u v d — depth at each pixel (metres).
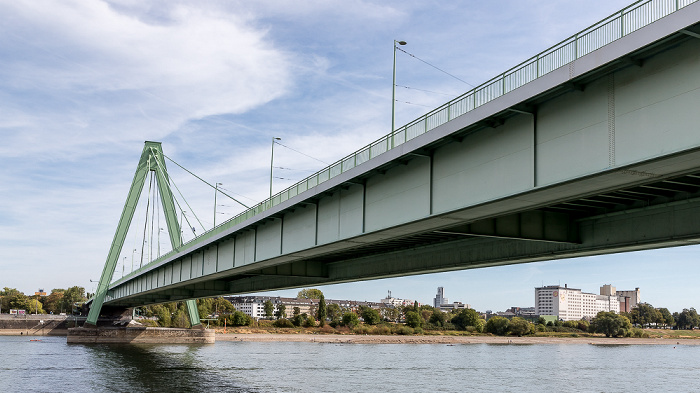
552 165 21.00
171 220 117.06
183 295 100.50
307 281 59.09
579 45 20.48
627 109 18.34
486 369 96.12
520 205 24.22
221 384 66.44
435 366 98.88
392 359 111.62
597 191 21.50
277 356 109.88
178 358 97.69
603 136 19.09
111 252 128.25
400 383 73.75
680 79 16.89
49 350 109.94
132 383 65.94
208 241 59.06
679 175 19.06
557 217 31.52
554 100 21.14
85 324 131.38
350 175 33.62
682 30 16.09
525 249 34.53
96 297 129.75
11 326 169.75
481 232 30.81
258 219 46.56
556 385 76.81
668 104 17.16
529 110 21.91
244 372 79.38
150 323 184.75
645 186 24.47
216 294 95.75
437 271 43.47
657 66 17.56
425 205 28.11
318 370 86.19
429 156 27.92
